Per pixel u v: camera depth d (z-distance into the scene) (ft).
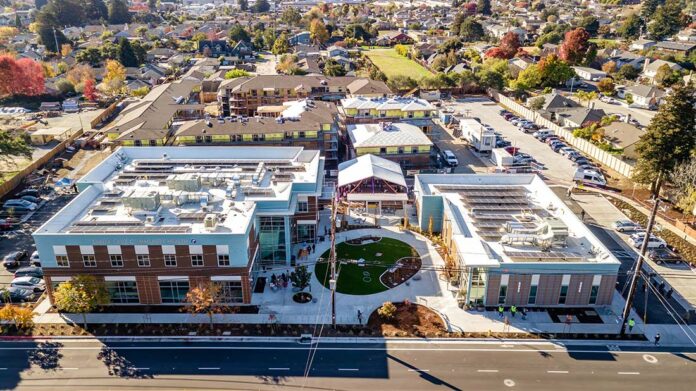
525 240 226.58
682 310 215.72
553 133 457.27
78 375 179.11
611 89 585.63
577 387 174.70
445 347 194.39
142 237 205.26
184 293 216.33
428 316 211.41
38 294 226.58
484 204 268.21
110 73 617.62
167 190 248.32
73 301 195.83
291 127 367.45
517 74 654.94
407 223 290.35
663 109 319.68
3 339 197.16
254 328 203.62
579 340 198.18
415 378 178.60
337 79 530.68
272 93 495.82
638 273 195.21
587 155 409.90
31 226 287.28
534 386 175.01
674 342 197.26
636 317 211.20
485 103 574.97
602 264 207.00
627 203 321.52
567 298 214.48
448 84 605.73
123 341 196.54
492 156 395.75
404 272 242.37
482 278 211.20
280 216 239.30
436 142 440.86
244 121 372.99
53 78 627.46
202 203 233.96
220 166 286.05
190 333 200.44
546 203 268.41
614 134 405.59
